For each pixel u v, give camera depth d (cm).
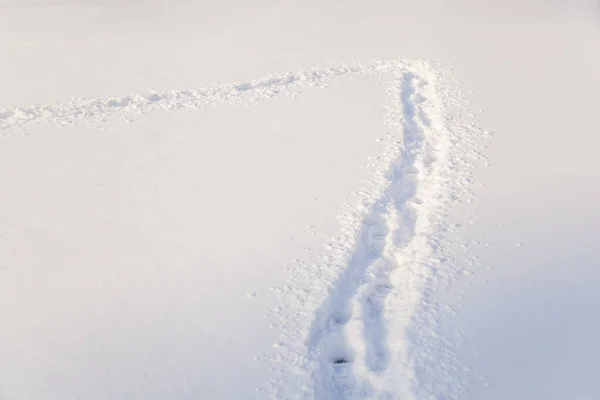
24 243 539
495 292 443
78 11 1520
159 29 1333
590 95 840
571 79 910
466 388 360
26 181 658
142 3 1592
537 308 425
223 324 424
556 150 676
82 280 483
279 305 441
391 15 1388
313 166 670
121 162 700
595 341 392
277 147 725
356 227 539
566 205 557
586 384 359
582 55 1026
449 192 596
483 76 945
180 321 429
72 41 1253
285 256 502
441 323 414
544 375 367
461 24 1288
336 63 1046
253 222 559
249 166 677
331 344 414
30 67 1078
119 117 840
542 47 1088
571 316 416
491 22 1297
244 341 407
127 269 495
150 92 920
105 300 456
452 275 466
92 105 881
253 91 928
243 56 1112
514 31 1213
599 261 472
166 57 1123
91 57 1136
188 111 857
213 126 800
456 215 554
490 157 669
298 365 384
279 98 897
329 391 377
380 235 552
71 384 376
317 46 1162
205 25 1355
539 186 597
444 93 877
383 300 464
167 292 462
